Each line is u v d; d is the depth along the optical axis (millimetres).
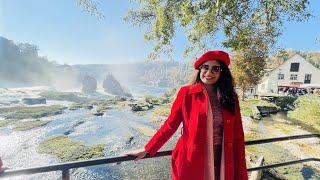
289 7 5559
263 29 6461
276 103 43969
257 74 35906
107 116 45719
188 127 2305
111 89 164000
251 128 26484
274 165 3932
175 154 2439
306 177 11227
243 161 2412
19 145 25594
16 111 52469
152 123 37531
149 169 16344
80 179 15672
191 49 7320
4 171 2068
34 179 15391
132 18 7508
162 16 6641
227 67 2383
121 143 26219
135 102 66000
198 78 2441
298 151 17891
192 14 5641
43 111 52281
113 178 15578
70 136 29719
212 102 2350
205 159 2236
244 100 45438
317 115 25297
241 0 5645
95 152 22688
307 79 58812
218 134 2305
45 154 22453
